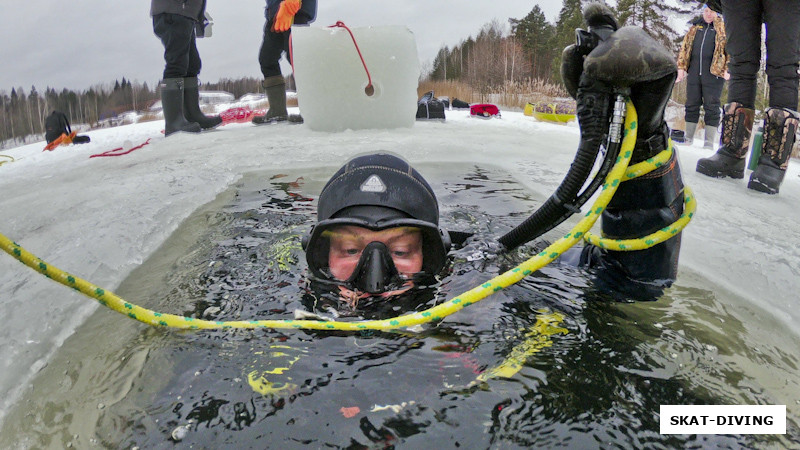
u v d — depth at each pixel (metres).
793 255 2.27
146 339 1.54
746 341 1.51
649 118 1.58
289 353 1.39
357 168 2.08
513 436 1.07
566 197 1.69
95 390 1.32
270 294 1.82
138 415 1.19
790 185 3.91
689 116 6.34
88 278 2.07
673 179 1.73
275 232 2.61
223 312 1.70
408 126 6.54
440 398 1.19
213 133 6.69
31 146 7.10
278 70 7.61
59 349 1.58
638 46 1.47
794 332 1.63
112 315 1.78
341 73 6.07
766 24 3.58
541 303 1.69
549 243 2.37
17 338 1.62
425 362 1.34
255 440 1.07
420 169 4.15
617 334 1.49
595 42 1.57
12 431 1.20
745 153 4.00
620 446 1.04
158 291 1.91
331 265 1.89
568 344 1.43
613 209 1.81
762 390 1.25
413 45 6.27
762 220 2.84
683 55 6.22
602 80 1.52
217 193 3.48
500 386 1.23
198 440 1.09
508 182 3.71
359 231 1.87
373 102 6.23
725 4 3.88
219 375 1.31
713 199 3.30
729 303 1.78
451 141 5.30
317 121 6.25
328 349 1.41
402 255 1.89
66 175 4.45
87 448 1.11
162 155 5.04
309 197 3.32
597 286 1.84
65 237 2.57
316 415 1.14
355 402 1.18
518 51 29.81
